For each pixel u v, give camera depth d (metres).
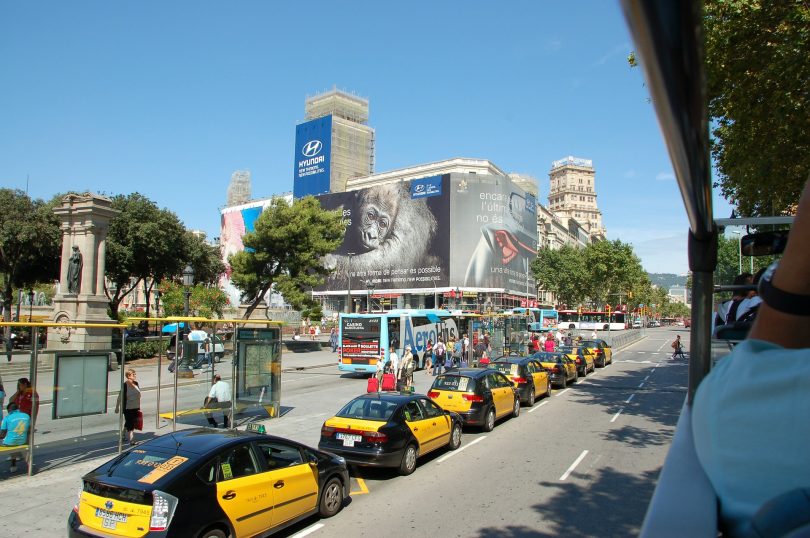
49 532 7.82
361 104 104.94
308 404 18.95
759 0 12.46
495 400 15.86
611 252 80.19
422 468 11.62
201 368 15.78
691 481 1.07
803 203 0.92
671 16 0.53
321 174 95.75
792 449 0.85
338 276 77.94
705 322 2.04
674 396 21.94
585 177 170.88
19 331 35.72
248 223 95.56
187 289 24.56
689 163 1.06
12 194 37.41
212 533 6.64
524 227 78.56
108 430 11.96
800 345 0.95
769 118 13.95
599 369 33.94
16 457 10.70
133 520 6.22
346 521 8.47
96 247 29.50
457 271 69.12
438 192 71.00
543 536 7.84
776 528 0.81
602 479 10.63
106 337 28.27
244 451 7.40
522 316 43.38
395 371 24.05
